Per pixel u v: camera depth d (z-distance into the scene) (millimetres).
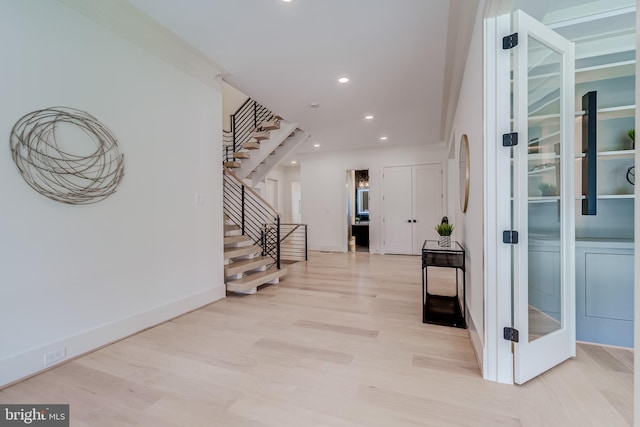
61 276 1991
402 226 6980
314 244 7781
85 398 1618
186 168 3002
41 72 1887
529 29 1707
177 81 2896
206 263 3254
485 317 1796
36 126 1859
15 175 1770
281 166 9797
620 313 2184
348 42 2709
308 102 4133
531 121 1889
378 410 1503
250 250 4051
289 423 1414
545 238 2020
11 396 1638
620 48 2320
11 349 1750
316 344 2275
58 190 1972
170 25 2459
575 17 2164
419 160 6812
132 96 2465
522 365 1713
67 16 2021
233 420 1440
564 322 1997
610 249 2191
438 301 3328
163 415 1476
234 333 2488
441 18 2363
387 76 3359
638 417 670
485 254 1798
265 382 1766
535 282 1916
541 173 1996
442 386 1711
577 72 2361
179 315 2885
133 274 2469
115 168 2322
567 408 1503
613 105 2486
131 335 2428
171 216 2830
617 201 2477
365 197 9289
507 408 1508
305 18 2365
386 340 2340
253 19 2375
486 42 1760
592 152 2254
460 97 3281
